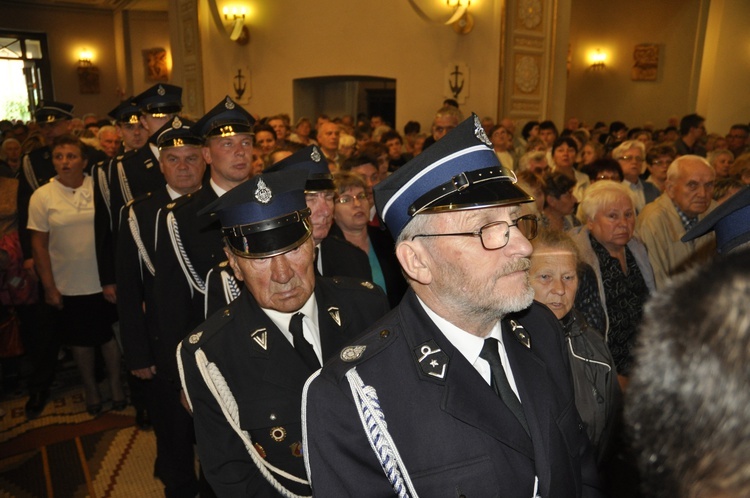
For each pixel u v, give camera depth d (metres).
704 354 0.48
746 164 4.10
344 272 2.47
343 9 9.58
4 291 3.73
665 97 12.70
